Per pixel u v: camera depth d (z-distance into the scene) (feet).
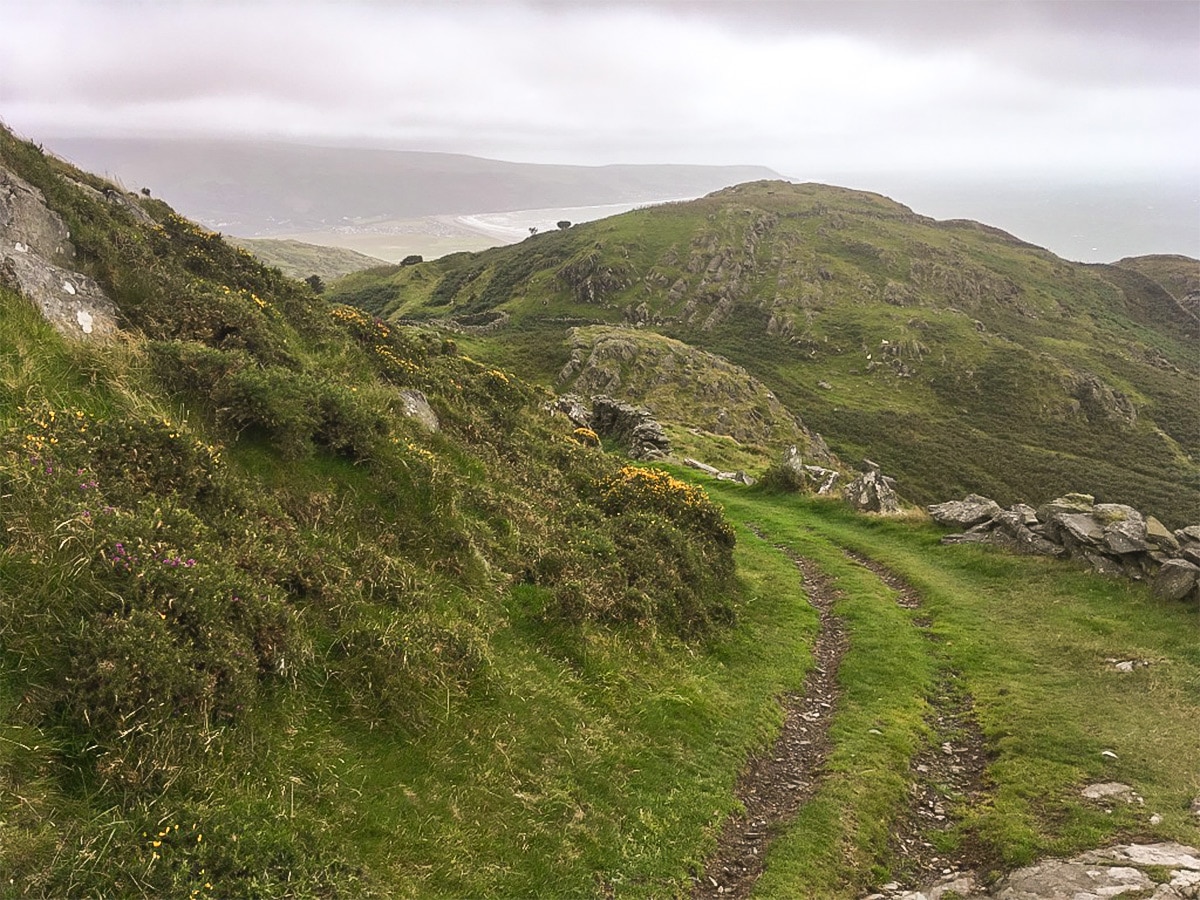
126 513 22.27
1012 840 27.35
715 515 61.62
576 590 38.27
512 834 23.45
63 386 27.12
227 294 45.03
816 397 492.13
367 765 22.52
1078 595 57.98
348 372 50.42
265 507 29.14
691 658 41.98
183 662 19.35
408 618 29.14
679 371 372.58
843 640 52.49
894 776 32.58
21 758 15.96
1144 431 481.87
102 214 43.14
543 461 60.80
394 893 19.07
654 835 26.43
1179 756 33.88
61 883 14.48
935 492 348.18
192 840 16.74
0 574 18.47
